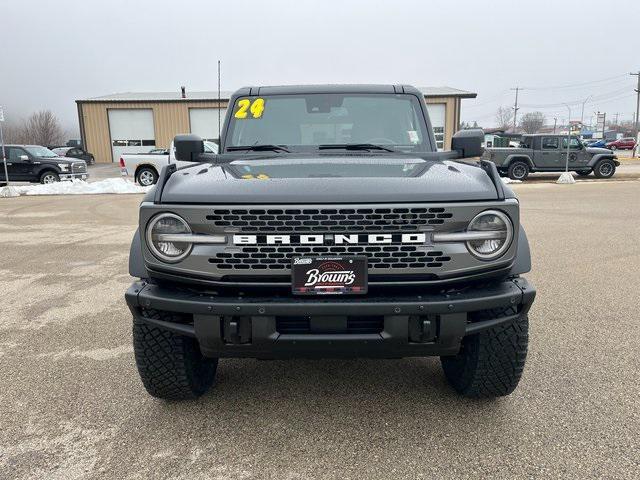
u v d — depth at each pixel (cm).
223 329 252
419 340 251
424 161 333
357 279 244
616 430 279
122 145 3866
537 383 335
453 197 249
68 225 1046
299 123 398
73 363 374
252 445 271
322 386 338
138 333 288
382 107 404
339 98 405
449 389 331
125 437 280
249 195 248
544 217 1083
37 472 250
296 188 252
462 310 246
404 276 250
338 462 256
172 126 3816
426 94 3366
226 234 247
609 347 393
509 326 279
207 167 319
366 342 247
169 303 253
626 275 605
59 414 304
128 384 341
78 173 2112
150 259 254
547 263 667
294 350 252
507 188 265
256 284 248
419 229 246
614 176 2292
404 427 286
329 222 244
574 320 453
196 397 317
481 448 265
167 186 265
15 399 321
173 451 267
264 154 373
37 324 457
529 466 250
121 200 1543
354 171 290
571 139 2156
